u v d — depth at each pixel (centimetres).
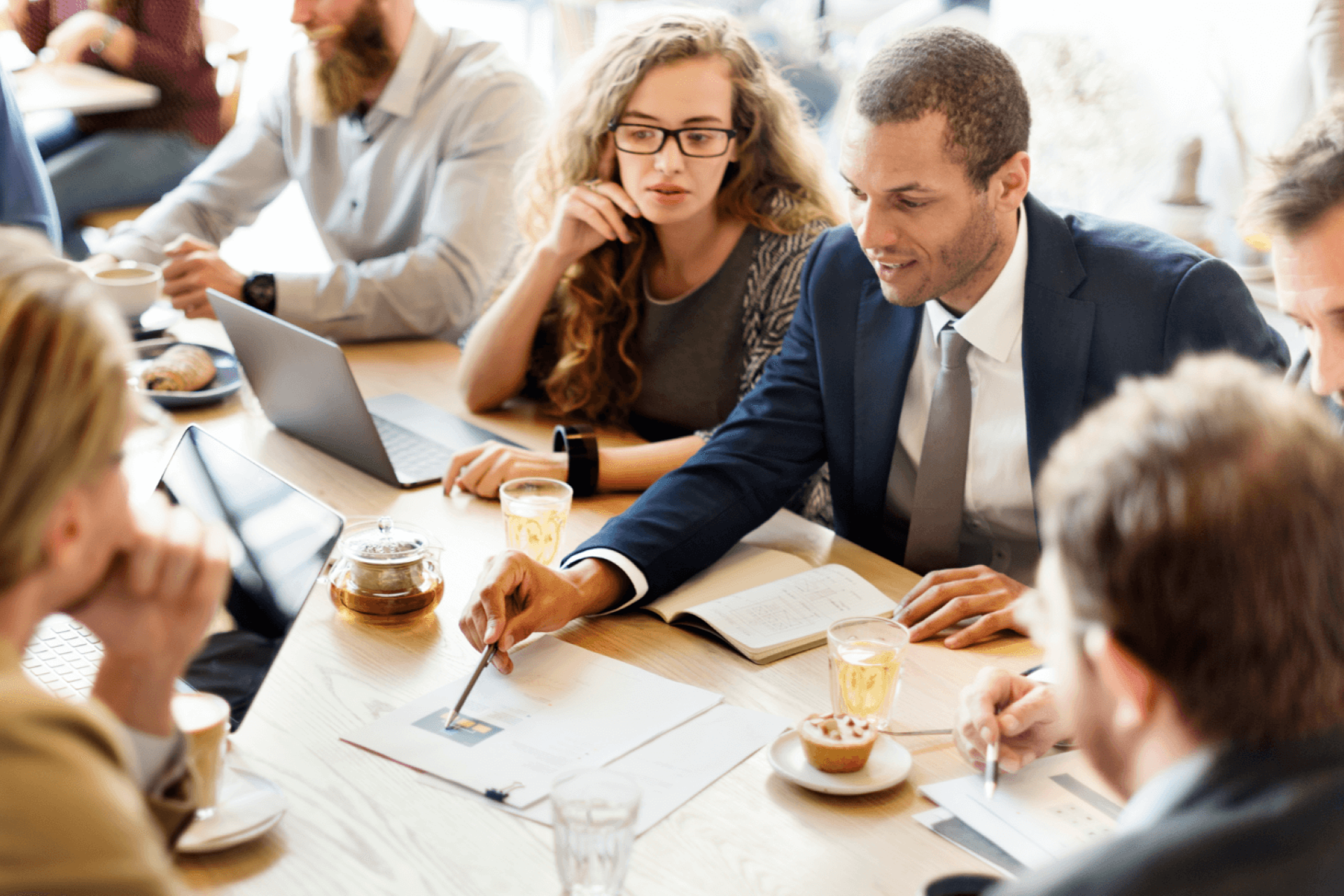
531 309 215
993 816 106
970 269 155
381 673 129
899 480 181
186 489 146
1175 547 60
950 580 148
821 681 131
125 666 86
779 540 171
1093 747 69
